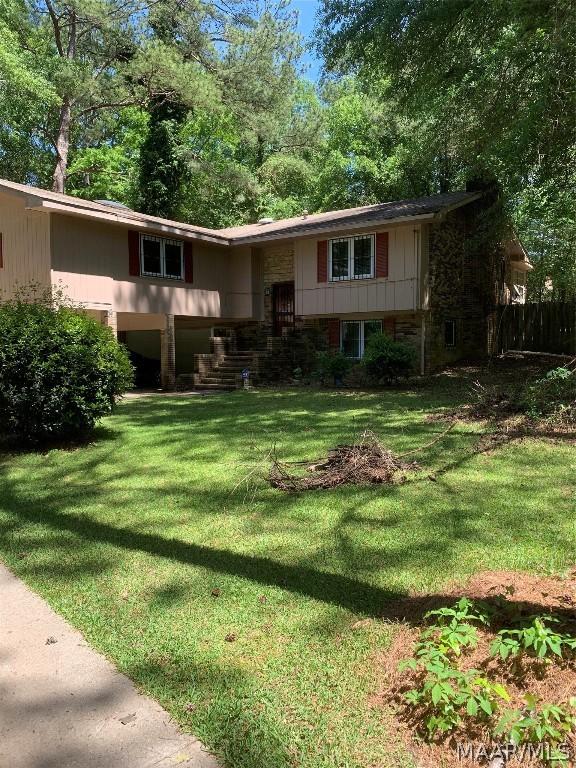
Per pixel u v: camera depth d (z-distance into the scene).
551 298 25.88
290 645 2.83
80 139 28.06
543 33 11.06
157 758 2.12
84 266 14.23
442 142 14.95
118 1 22.98
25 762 2.11
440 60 12.98
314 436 7.93
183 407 11.48
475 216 16.67
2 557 4.06
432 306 15.43
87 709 2.40
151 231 15.72
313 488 5.51
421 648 2.61
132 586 3.54
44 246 13.52
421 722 2.26
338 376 14.63
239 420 9.59
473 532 4.23
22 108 24.62
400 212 15.02
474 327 17.45
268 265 18.86
